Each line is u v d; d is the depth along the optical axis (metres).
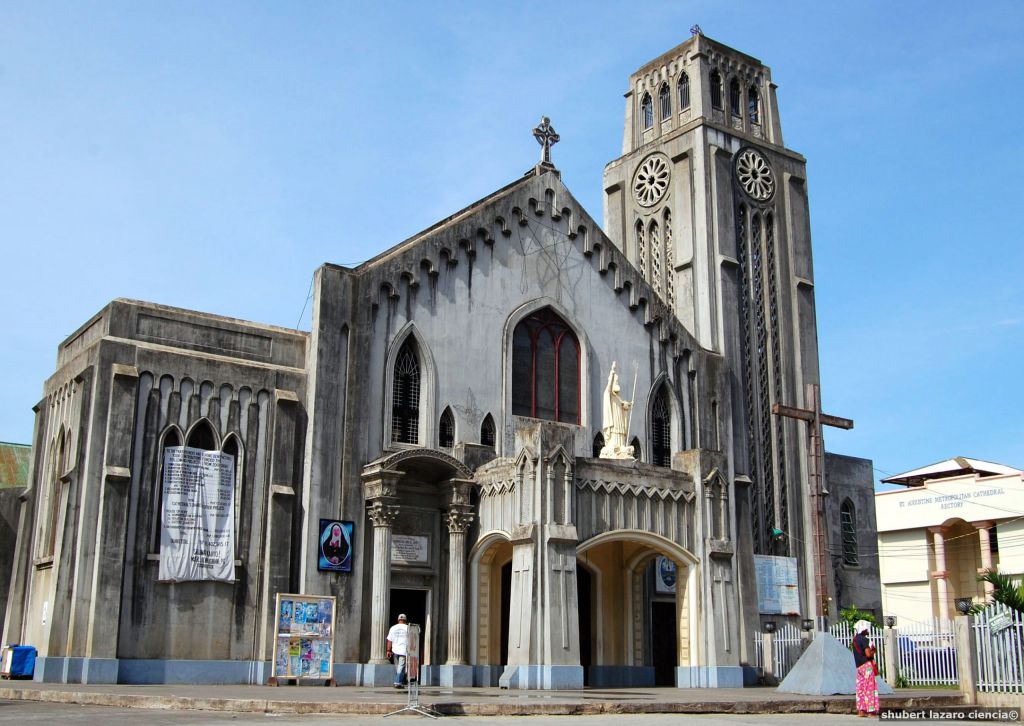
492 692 29.98
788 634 44.19
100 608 31.06
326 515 34.81
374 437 36.62
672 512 37.38
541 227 42.53
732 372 48.78
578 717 23.28
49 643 31.14
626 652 40.22
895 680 36.59
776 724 23.11
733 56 55.25
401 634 30.94
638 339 44.12
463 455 37.22
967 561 71.94
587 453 41.25
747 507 45.50
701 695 29.89
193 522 33.28
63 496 32.53
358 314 36.94
